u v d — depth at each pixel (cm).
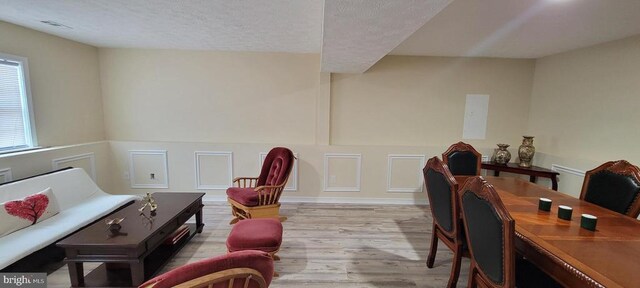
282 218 335
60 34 308
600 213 177
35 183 255
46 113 310
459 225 191
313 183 399
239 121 396
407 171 398
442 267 238
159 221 220
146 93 386
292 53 384
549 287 140
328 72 376
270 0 199
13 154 266
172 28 275
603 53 298
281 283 212
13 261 179
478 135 402
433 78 392
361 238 289
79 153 335
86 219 244
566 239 139
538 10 208
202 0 203
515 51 343
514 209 184
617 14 213
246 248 202
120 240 187
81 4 217
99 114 381
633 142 273
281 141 401
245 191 307
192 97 389
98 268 213
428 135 402
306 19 240
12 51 275
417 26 176
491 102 395
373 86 393
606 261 118
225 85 389
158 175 391
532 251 139
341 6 144
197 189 396
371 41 212
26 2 214
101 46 370
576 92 328
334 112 397
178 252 253
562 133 347
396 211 371
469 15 219
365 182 400
